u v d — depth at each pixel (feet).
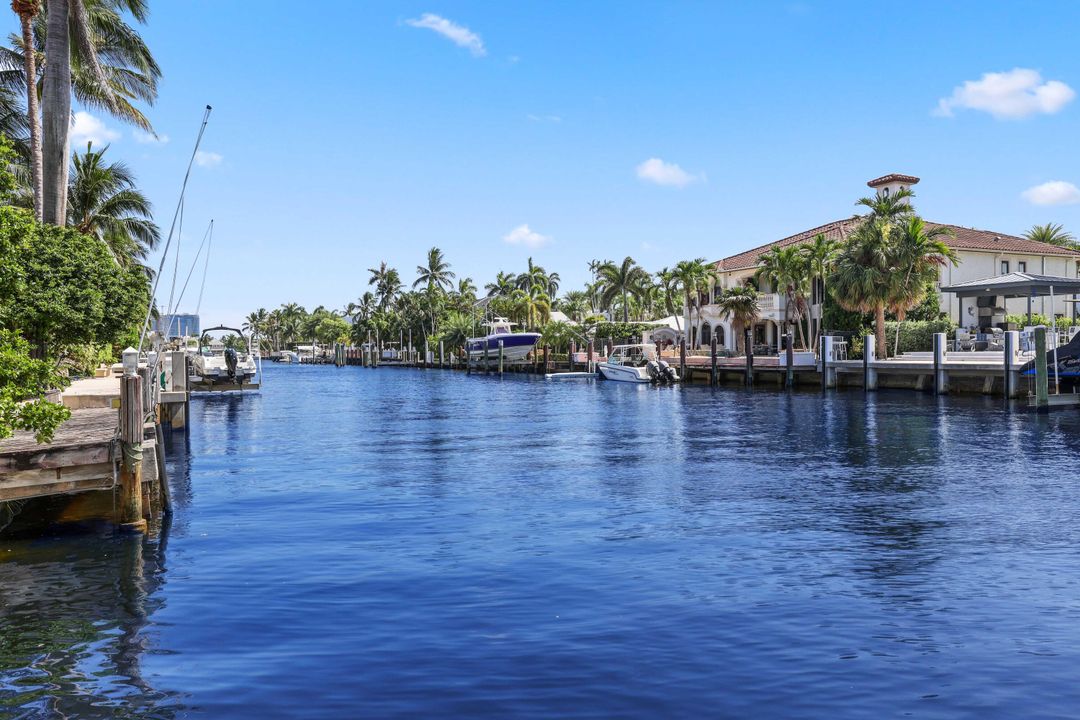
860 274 157.99
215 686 23.00
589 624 28.07
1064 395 111.96
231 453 78.59
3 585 33.24
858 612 29.32
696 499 52.21
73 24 89.92
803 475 61.77
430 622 28.30
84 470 41.42
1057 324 149.28
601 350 283.59
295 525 44.83
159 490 47.88
